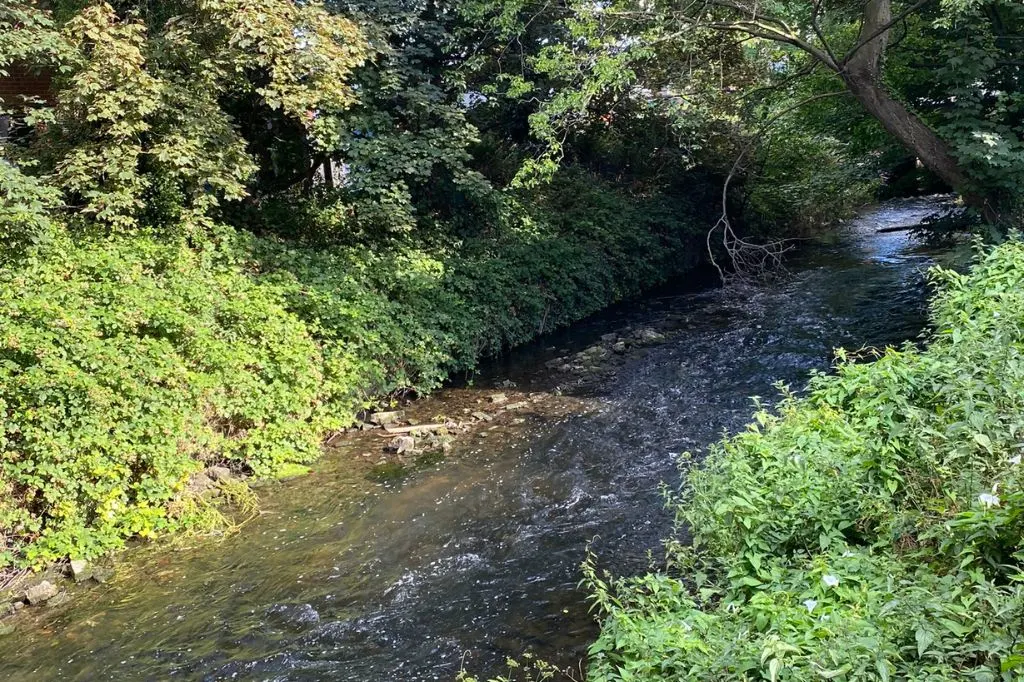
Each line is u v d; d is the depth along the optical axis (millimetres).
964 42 11039
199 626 5652
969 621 3170
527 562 6309
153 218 10578
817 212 22156
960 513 3613
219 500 7758
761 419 6113
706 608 4613
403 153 12852
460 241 14469
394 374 11000
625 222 18609
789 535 4434
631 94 18641
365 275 11859
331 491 8086
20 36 8680
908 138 11891
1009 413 4375
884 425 4977
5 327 6652
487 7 13930
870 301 15141
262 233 12609
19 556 6398
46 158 9945
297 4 12148
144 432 7141
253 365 8812
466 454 8992
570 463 8484
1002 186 11320
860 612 3457
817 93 15305
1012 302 6383
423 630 5445
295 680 4957
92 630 5633
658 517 6883
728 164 20031
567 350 13812
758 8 12312
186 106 9984
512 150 17578
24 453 6418
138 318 7812
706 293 18062
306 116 11039
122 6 11031
